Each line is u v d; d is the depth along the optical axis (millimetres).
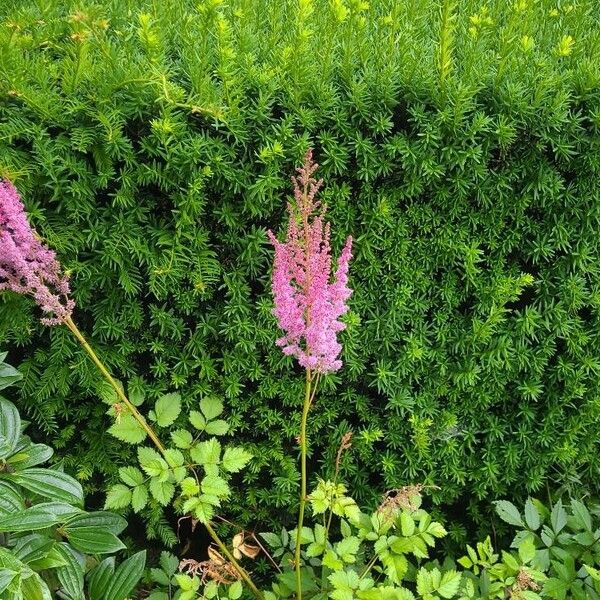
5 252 683
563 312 898
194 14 954
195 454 781
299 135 783
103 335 854
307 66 782
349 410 949
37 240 710
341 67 812
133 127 774
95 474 981
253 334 867
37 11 914
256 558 1009
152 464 767
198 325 865
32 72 764
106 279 826
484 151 806
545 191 831
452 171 824
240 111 766
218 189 800
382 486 984
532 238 888
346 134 789
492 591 776
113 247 791
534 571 775
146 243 809
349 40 815
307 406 711
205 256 821
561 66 857
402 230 846
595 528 966
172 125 735
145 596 990
